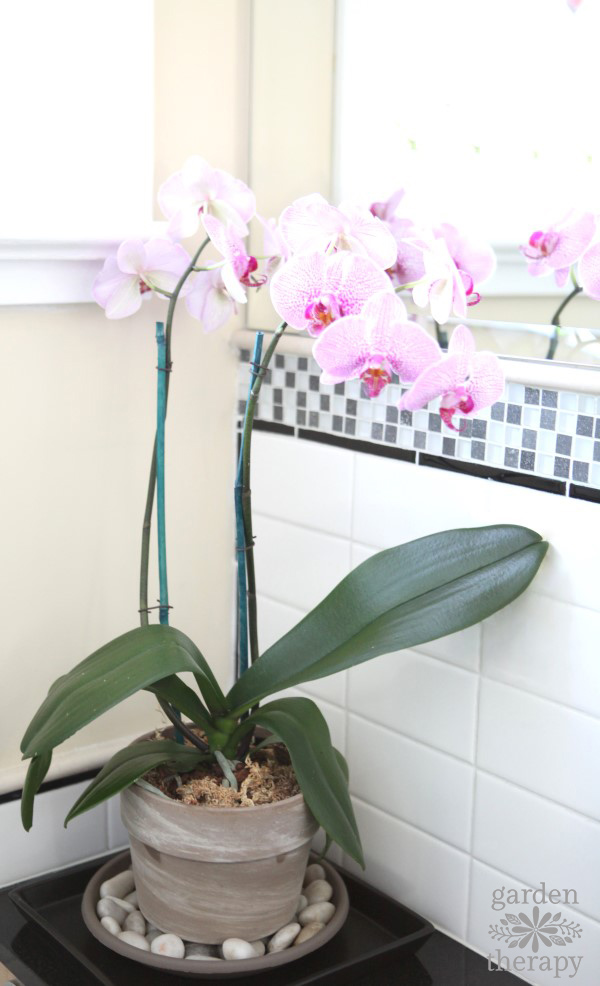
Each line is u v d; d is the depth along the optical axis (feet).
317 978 3.43
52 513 4.05
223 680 4.69
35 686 4.13
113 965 3.60
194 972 3.39
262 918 3.51
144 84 3.94
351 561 4.10
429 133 3.81
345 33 3.97
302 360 4.17
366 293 3.10
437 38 3.77
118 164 3.96
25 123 3.74
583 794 3.40
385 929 3.89
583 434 3.29
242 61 4.25
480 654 3.65
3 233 3.55
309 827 3.48
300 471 4.25
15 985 3.66
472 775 3.73
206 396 4.39
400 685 3.94
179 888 3.45
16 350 3.85
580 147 3.39
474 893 3.77
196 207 3.65
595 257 3.32
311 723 3.51
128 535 4.28
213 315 3.90
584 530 3.31
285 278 3.16
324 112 4.05
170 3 4.03
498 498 3.57
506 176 3.59
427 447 3.77
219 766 3.66
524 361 3.45
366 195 4.02
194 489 4.43
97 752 4.23
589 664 3.34
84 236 3.73
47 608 4.11
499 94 3.62
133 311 3.84
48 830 4.14
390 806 4.04
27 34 3.69
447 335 3.74
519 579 3.35
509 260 3.55
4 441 3.88
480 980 3.61
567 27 3.45
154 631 3.42
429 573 3.51
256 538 4.50
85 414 4.07
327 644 3.52
